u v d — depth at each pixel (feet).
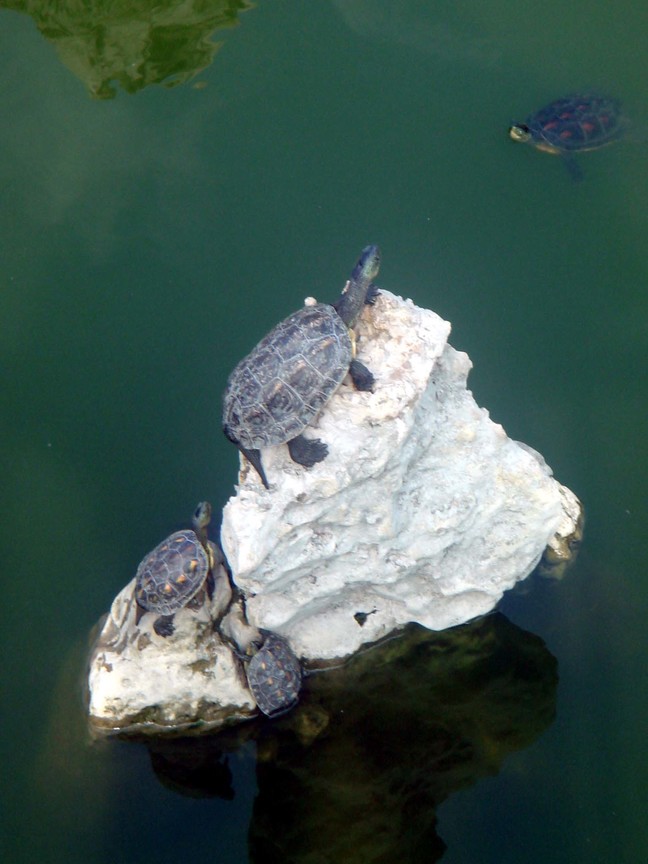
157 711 6.93
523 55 8.91
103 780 6.90
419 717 7.07
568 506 7.43
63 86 9.03
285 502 6.53
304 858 6.68
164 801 6.87
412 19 9.12
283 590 6.88
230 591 7.16
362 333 6.75
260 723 7.00
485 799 6.82
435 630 7.21
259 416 6.55
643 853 6.61
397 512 6.76
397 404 6.55
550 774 6.87
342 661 7.14
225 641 7.02
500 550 7.05
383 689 7.14
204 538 7.22
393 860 6.65
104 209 8.54
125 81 9.00
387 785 6.89
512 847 6.68
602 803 6.77
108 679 6.93
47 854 6.70
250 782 6.93
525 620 7.26
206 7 9.29
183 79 8.98
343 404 6.61
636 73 8.80
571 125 8.43
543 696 7.07
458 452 6.89
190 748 6.99
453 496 6.86
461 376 6.95
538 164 8.54
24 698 7.12
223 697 6.94
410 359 6.64
